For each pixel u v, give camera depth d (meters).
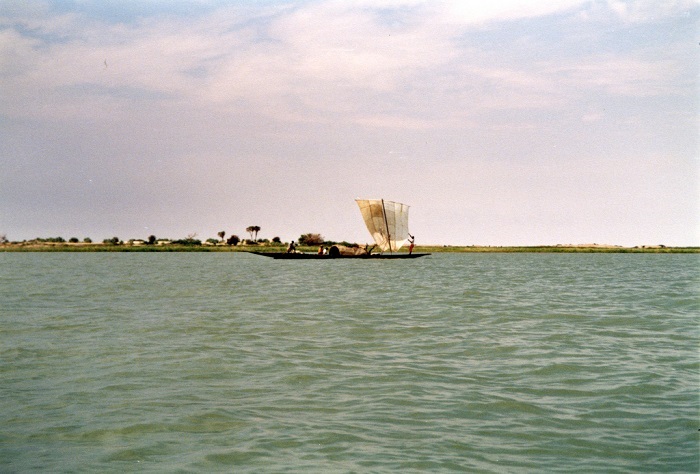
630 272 66.69
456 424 12.48
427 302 34.09
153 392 14.85
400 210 90.94
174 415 13.06
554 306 32.09
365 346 20.59
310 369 17.20
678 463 10.52
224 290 41.88
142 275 58.88
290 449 11.15
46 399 14.26
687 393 14.68
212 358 18.59
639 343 21.14
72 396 14.51
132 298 36.34
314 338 22.14
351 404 13.84
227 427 12.31
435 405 13.73
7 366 17.58
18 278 54.50
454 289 42.84
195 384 15.60
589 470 10.24
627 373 16.66
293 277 55.97
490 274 61.62
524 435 11.84
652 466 10.41
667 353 19.39
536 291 41.34
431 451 11.04
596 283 49.22
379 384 15.56
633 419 12.77
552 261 102.62
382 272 64.38
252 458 10.74
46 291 41.16
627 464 10.49
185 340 21.67
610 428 12.24
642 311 29.91
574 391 14.89
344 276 57.56
